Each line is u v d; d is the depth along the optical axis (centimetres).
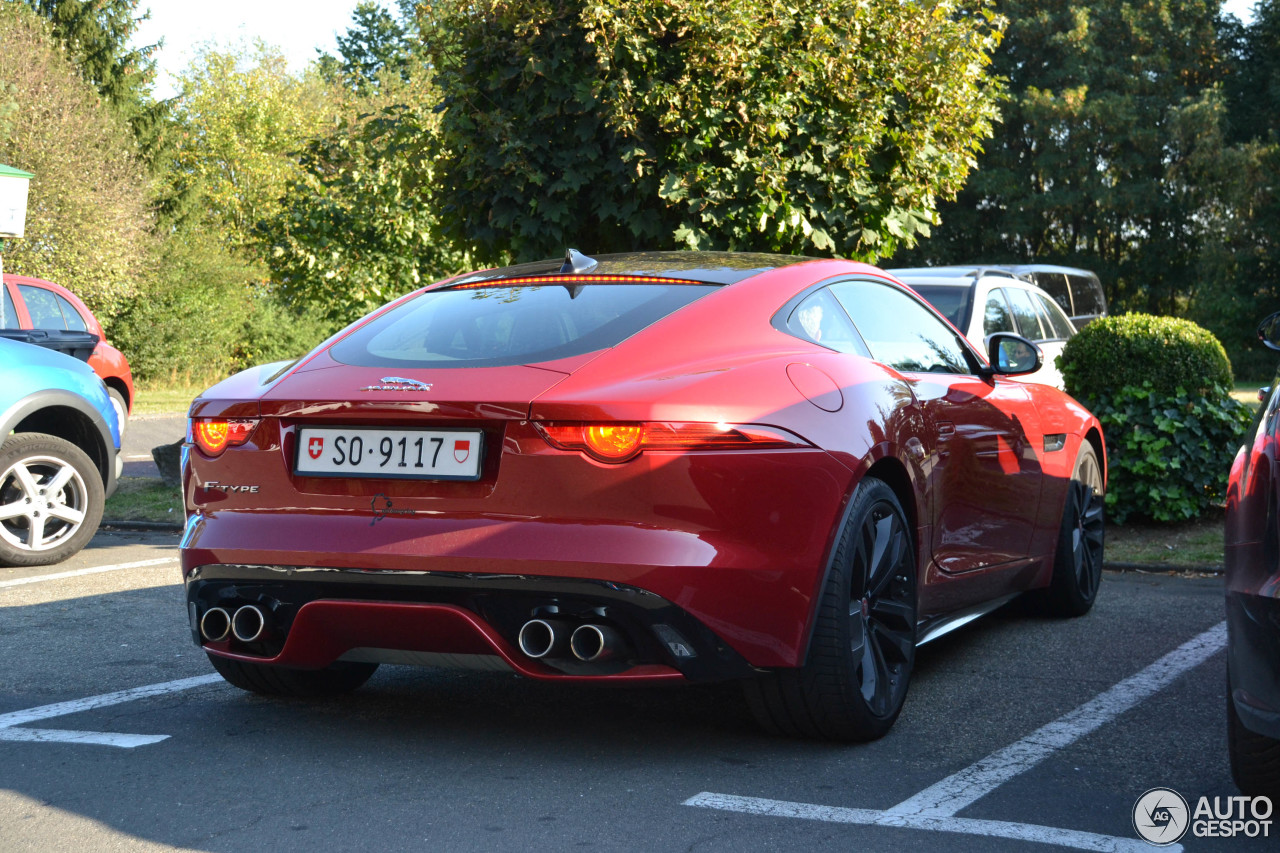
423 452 300
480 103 737
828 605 310
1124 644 455
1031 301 965
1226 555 262
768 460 297
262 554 308
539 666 296
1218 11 4072
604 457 285
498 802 282
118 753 323
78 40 3775
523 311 339
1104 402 753
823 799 283
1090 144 3859
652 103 689
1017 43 4047
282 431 315
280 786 295
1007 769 306
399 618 296
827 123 713
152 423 1819
